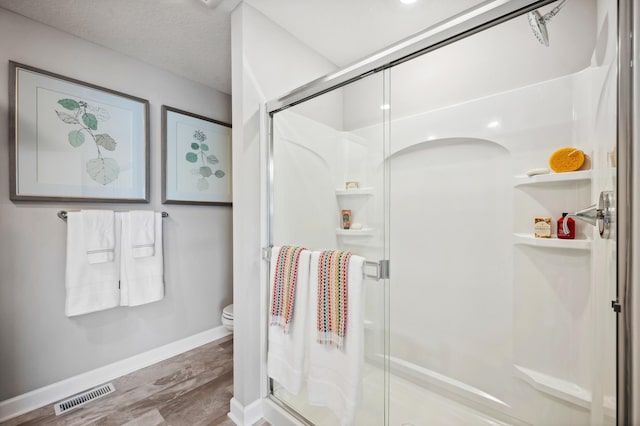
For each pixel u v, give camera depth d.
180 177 2.25
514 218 1.38
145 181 2.04
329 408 1.21
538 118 1.27
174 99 2.24
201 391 1.74
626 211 0.60
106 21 1.62
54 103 1.66
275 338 1.44
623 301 0.60
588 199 1.16
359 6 1.50
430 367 1.64
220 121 2.53
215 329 2.50
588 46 1.07
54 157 1.66
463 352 1.54
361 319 1.15
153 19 1.61
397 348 1.73
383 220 1.37
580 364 1.18
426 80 1.46
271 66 1.60
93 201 1.81
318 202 1.49
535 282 1.32
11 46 1.54
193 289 2.36
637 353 0.57
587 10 1.06
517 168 1.35
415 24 1.65
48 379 1.65
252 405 1.50
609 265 0.83
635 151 0.58
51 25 1.66
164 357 2.15
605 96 0.87
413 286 1.70
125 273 1.90
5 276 1.52
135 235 1.92
